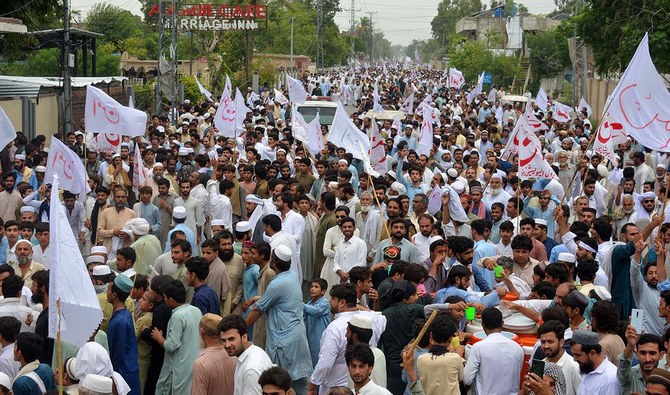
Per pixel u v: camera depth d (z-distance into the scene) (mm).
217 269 10336
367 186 14172
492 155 18000
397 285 8789
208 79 58312
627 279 10562
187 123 25109
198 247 14195
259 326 10250
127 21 69062
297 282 9484
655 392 6043
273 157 20797
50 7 28516
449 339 7754
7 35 28422
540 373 6984
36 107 27484
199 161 17500
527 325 8641
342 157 19453
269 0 88625
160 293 8938
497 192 14711
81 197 13445
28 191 14445
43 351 8461
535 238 11914
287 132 24203
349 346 6891
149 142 22641
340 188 13539
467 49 70875
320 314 9727
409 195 16219
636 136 12180
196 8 46781
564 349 7715
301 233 12555
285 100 37625
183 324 8594
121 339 8430
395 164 20422
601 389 7059
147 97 39594
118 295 8523
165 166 17203
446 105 43719
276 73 63156
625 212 14609
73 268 6871
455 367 7668
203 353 7887
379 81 75625
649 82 12125
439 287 10625
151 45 67688
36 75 45594
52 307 6734
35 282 8656
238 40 58000
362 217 13281
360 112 42250
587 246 10383
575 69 36719
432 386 7656
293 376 9273
